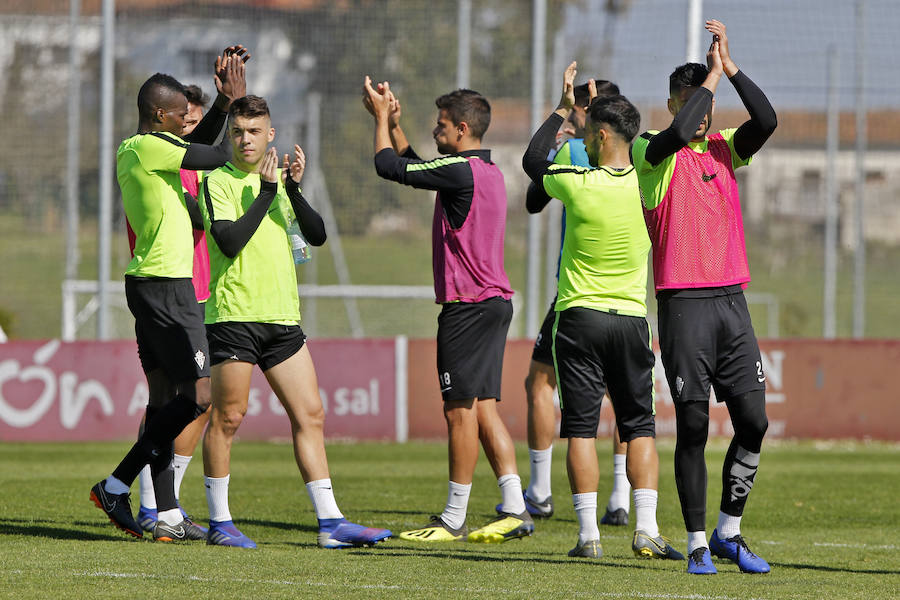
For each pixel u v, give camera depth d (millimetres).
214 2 58125
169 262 19203
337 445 43656
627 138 18938
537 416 25406
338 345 44750
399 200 63531
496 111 60719
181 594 14539
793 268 80625
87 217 62875
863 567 18703
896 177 78312
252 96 19297
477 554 19266
